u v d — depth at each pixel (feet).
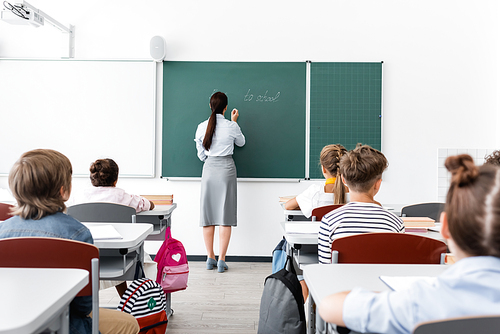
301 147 11.93
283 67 11.85
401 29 11.85
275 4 11.82
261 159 11.96
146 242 12.16
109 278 5.57
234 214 11.07
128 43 11.84
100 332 3.97
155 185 12.01
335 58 11.87
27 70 11.78
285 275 4.99
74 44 11.82
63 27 11.26
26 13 9.75
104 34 11.82
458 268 1.94
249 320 7.51
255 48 11.86
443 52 11.89
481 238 1.83
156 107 11.92
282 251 6.66
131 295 5.45
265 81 11.88
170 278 6.90
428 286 1.99
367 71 11.85
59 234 3.74
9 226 3.74
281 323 4.75
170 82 11.86
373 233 4.04
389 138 11.98
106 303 8.19
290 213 8.12
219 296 8.87
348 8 11.83
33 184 3.70
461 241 1.92
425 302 1.94
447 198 2.00
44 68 11.79
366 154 4.72
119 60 11.79
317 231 5.47
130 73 11.82
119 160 11.93
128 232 5.22
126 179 11.99
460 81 11.91
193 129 11.91
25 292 2.56
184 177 11.94
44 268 3.21
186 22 11.82
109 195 7.58
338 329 2.77
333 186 7.35
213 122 10.83
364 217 4.47
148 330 5.44
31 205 3.74
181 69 11.84
